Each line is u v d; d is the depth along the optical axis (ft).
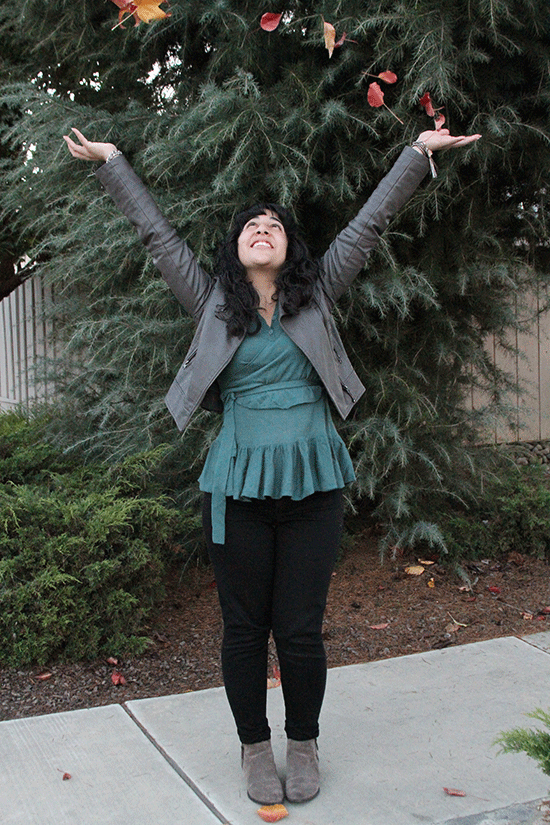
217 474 7.23
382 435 13.53
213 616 12.52
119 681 10.13
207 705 9.27
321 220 14.20
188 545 14.79
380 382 13.97
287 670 7.27
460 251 14.05
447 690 9.58
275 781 7.24
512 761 7.86
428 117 12.41
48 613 10.28
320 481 7.18
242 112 11.70
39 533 10.81
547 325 23.35
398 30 11.67
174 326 13.60
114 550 11.19
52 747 8.25
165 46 14.46
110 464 15.03
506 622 12.14
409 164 7.73
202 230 12.89
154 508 11.34
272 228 7.25
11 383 27.20
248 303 7.22
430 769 7.73
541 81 12.59
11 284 25.50
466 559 14.87
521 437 23.31
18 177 15.47
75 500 11.82
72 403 17.22
